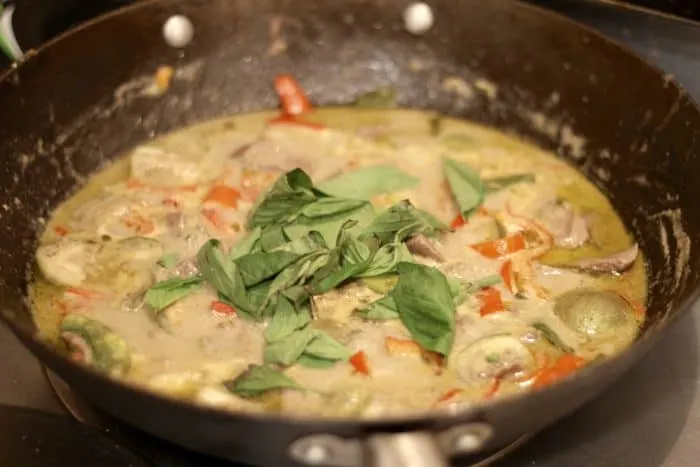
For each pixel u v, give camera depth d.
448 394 0.60
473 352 0.61
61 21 0.77
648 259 0.67
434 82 0.78
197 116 0.77
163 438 0.56
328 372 0.61
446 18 0.76
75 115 0.71
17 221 0.67
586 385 0.52
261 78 0.78
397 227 0.66
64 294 0.65
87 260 0.67
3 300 0.60
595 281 0.67
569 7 0.76
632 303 0.65
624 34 0.75
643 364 0.63
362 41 0.78
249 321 0.63
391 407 0.59
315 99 0.78
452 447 0.52
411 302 0.62
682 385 0.62
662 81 0.67
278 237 0.64
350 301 0.64
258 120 0.77
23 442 0.57
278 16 0.76
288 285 0.62
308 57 0.78
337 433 0.50
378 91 0.78
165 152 0.74
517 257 0.68
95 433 0.58
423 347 0.61
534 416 0.53
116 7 0.77
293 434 0.51
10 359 0.63
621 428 0.60
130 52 0.73
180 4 0.73
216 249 0.64
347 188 0.70
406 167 0.74
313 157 0.74
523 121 0.76
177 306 0.64
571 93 0.73
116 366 0.61
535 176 0.73
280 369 0.61
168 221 0.69
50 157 0.70
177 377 0.60
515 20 0.74
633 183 0.70
